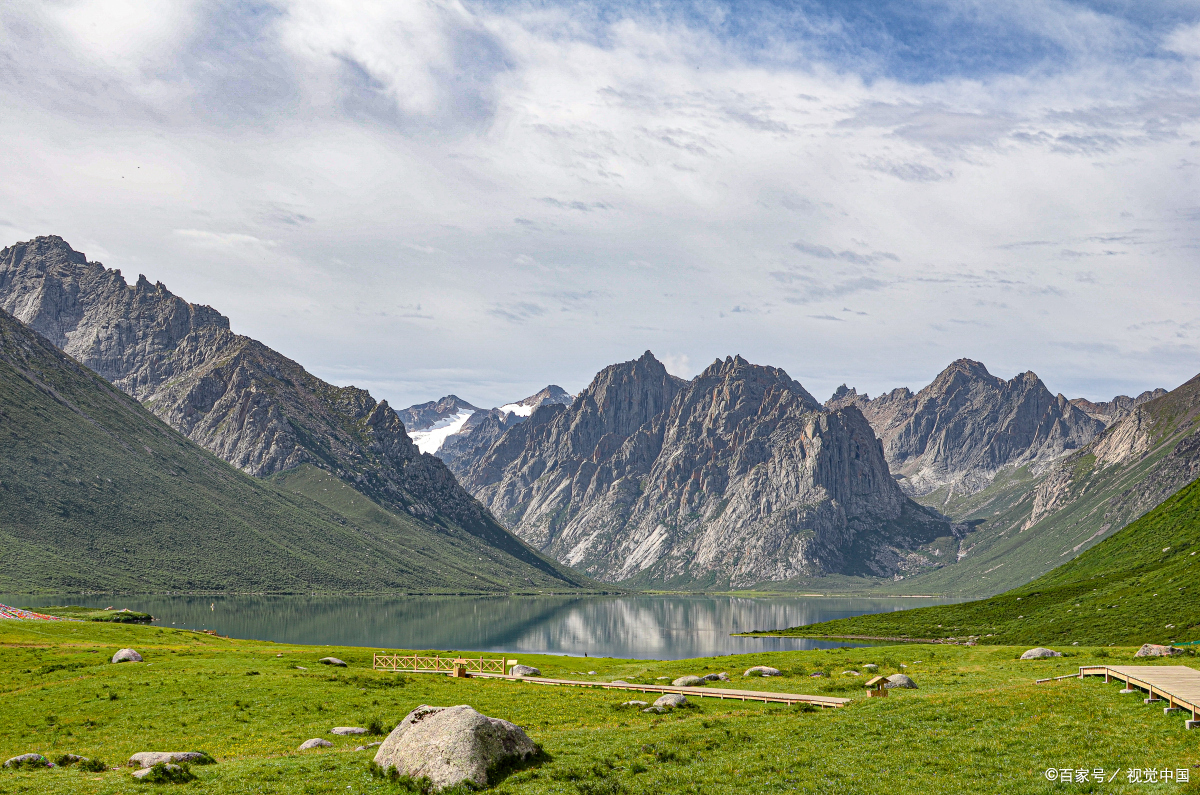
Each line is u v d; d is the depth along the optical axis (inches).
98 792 1745.8
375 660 4439.0
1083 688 2406.5
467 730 1788.9
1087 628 7406.5
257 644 6284.5
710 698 3206.2
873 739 2041.1
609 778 1759.4
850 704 2620.6
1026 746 1872.5
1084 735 1903.3
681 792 1678.2
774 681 3801.7
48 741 2541.8
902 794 1624.0
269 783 1766.7
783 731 2193.7
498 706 2935.5
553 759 1884.8
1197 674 2370.8
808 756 1905.8
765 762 1867.6
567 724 2605.8
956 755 1847.9
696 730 2258.9
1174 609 7160.4
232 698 3078.2
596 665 5034.5
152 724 2728.8
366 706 2933.1
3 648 4707.2
